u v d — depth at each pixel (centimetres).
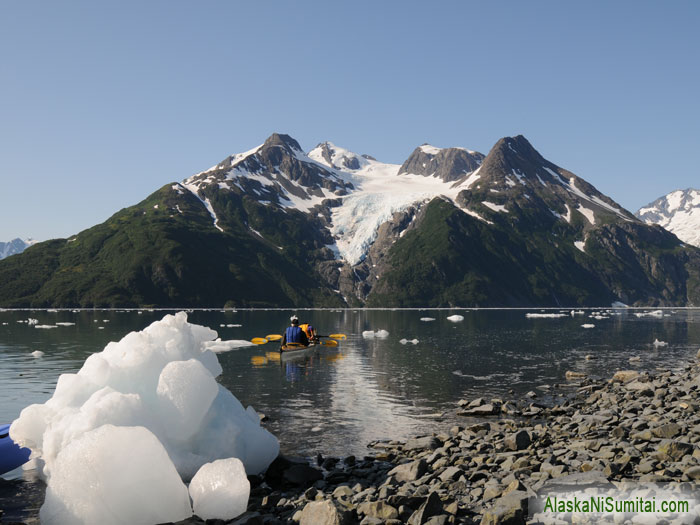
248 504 916
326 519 763
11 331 5312
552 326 6775
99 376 990
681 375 2252
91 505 786
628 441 1163
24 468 1117
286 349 3609
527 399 1941
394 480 999
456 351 3644
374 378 2442
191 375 980
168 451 938
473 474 972
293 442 1360
